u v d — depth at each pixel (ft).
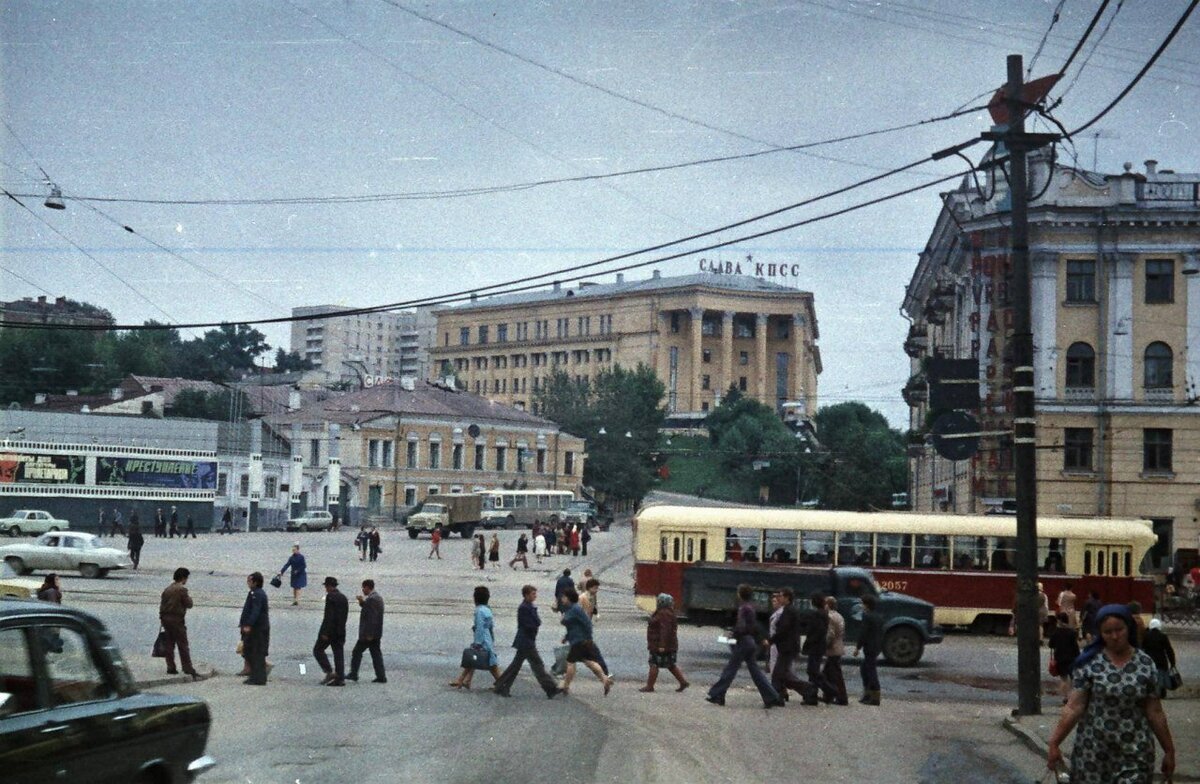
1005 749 52.49
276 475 300.81
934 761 48.80
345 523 317.01
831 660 66.08
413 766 42.29
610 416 399.03
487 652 65.21
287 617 106.83
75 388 367.66
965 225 169.48
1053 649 72.54
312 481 317.63
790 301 591.37
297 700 59.82
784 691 65.77
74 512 251.19
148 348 421.18
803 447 401.08
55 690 26.94
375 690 64.59
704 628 112.16
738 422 428.97
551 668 79.36
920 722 60.44
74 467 251.39
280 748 45.42
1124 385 164.45
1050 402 165.27
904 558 117.19
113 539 224.33
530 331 622.54
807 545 117.39
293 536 256.11
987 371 168.35
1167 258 164.76
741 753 48.67
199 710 31.53
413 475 330.75
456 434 340.59
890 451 340.80
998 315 167.02
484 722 53.57
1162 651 60.95
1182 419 163.84
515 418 358.64
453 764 42.91
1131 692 28.60
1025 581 62.85
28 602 27.68
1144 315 164.96
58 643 27.45
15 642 26.21
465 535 260.62
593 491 393.29
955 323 196.03
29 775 25.25
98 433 274.36
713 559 117.39
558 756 45.37
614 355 591.37
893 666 89.25
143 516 259.39
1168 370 164.55
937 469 217.56
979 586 116.67
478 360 636.89
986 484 167.22
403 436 329.31
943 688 77.97
